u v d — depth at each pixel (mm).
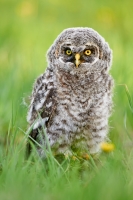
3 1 38906
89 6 38562
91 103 15938
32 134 16188
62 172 14070
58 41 16062
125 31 33844
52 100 15938
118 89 20188
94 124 16094
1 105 19953
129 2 38562
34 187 12594
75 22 36719
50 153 14242
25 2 38906
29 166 14461
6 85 20969
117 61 24375
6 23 34438
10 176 12914
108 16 37156
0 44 29656
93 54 15898
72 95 15812
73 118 15875
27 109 17609
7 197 11836
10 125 15633
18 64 23766
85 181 13547
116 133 18453
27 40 31547
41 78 16625
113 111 17516
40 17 36906
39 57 24719
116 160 14250
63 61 15859
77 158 15820
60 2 39344
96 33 16125
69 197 11812
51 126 16047
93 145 16422
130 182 13047
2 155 15203
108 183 12305
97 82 15961
